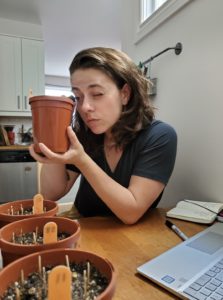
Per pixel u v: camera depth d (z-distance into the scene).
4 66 3.00
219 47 0.91
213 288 0.41
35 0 2.52
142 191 0.71
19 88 3.07
